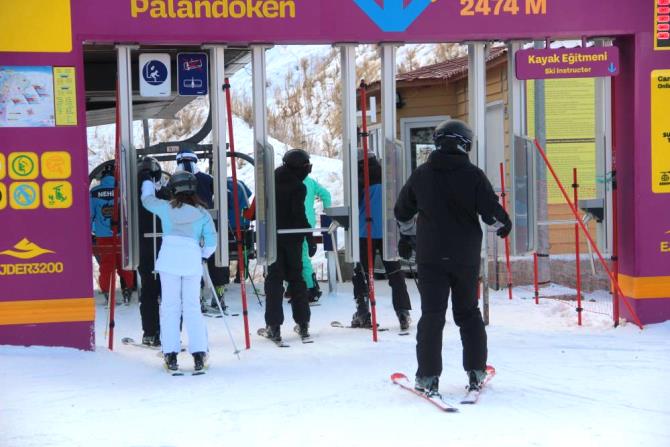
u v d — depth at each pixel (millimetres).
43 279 7133
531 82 10805
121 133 7410
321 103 26453
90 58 10805
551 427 4805
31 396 5840
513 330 8039
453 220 5516
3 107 7043
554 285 10820
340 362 6887
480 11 7715
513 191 8164
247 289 11164
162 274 6645
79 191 7160
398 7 7633
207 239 6758
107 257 10117
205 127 11359
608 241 8820
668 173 7988
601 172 8828
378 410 5273
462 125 5664
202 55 7953
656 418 4980
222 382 6277
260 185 7691
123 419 5246
